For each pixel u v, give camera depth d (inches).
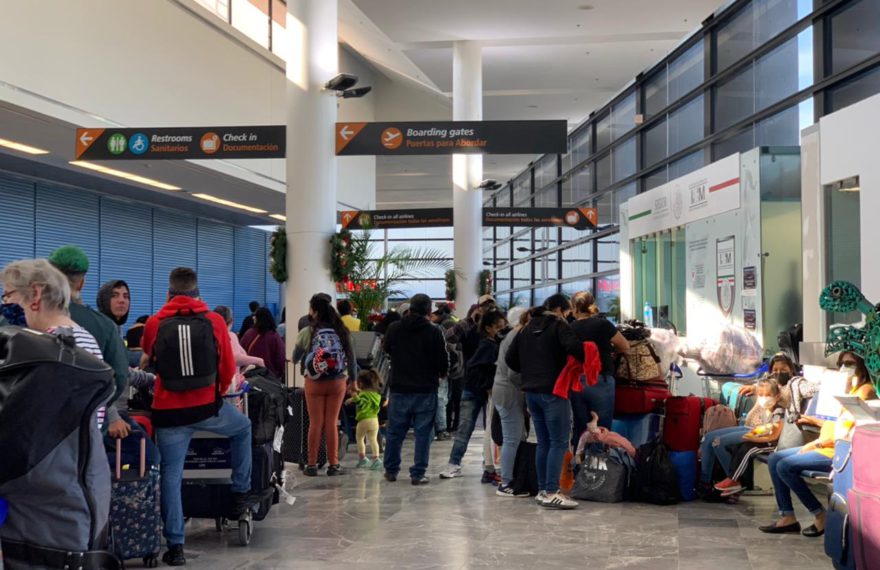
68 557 123.2
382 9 710.5
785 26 524.1
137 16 597.6
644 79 785.6
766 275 377.4
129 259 836.6
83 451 124.6
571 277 1022.4
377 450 390.6
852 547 192.7
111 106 567.5
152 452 213.9
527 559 229.6
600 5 684.1
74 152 609.0
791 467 249.1
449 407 512.7
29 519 122.7
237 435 234.1
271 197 853.8
